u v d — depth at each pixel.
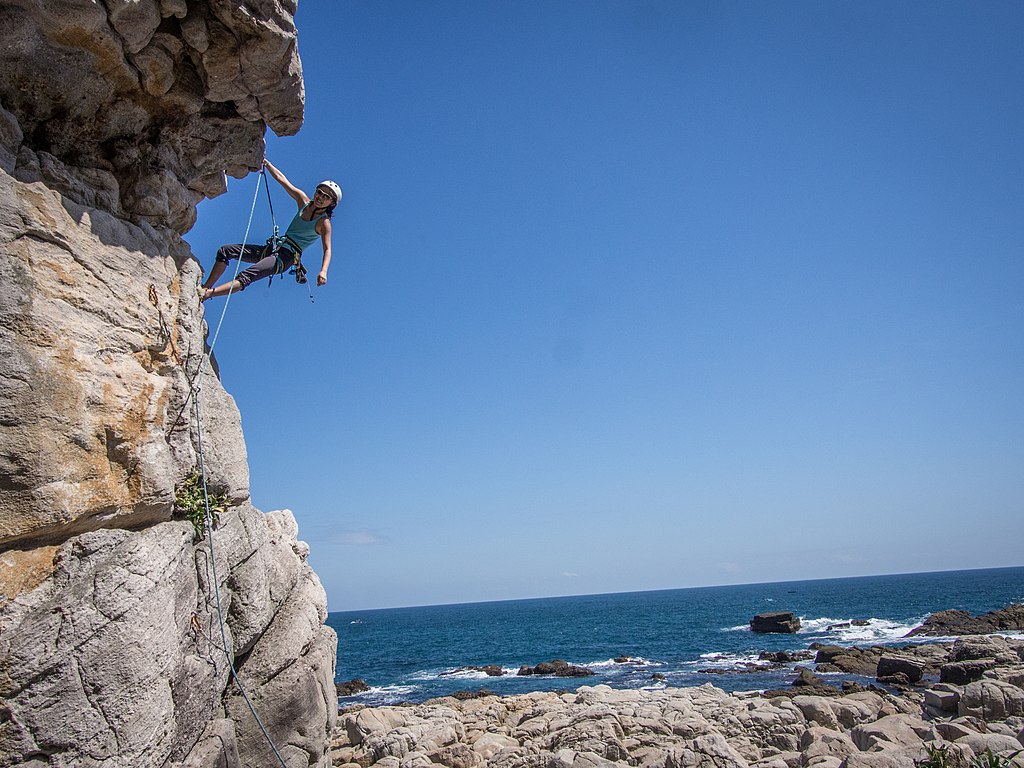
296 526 12.44
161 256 8.05
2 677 5.60
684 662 47.88
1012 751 14.37
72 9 6.33
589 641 72.44
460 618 163.62
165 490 7.44
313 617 10.73
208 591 8.45
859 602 108.19
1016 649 28.48
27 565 5.92
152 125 8.03
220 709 8.90
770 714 18.48
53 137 7.28
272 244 9.67
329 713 10.36
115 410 6.82
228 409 9.53
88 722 6.06
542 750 17.41
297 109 8.45
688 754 15.03
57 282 6.38
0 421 5.69
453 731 19.92
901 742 16.05
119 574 6.60
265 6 7.18
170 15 6.96
